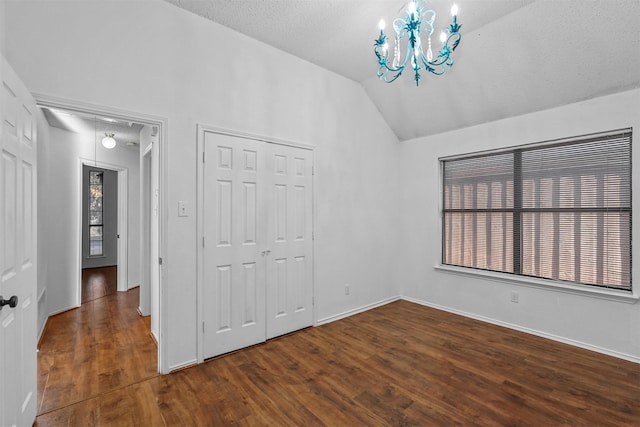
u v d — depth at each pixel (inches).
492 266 141.4
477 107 137.0
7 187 59.3
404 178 174.6
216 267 106.7
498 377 93.7
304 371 97.3
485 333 127.6
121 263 194.9
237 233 111.9
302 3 96.9
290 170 128.3
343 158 148.6
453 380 92.1
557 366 100.2
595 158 113.7
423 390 87.0
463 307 149.8
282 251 125.6
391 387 88.6
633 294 104.1
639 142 102.7
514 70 116.6
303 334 127.2
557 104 119.4
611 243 110.0
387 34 113.7
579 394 84.9
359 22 106.6
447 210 159.2
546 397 83.6
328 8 99.2
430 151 162.6
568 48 102.4
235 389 87.5
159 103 95.0
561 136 119.2
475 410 78.3
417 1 79.2
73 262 161.5
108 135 167.8
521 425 72.9
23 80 74.6
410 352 110.4
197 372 96.7
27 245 70.7
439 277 159.3
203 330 103.1
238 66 112.5
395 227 174.7
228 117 109.9
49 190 146.9
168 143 96.7
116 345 116.7
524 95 122.8
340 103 147.3
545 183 125.7
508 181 136.6
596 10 90.7
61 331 130.4
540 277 126.6
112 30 87.1
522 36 105.6
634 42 93.4
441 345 116.3
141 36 91.9
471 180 149.6
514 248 134.3
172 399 82.8
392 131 173.0
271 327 121.8
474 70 124.0
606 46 97.3
